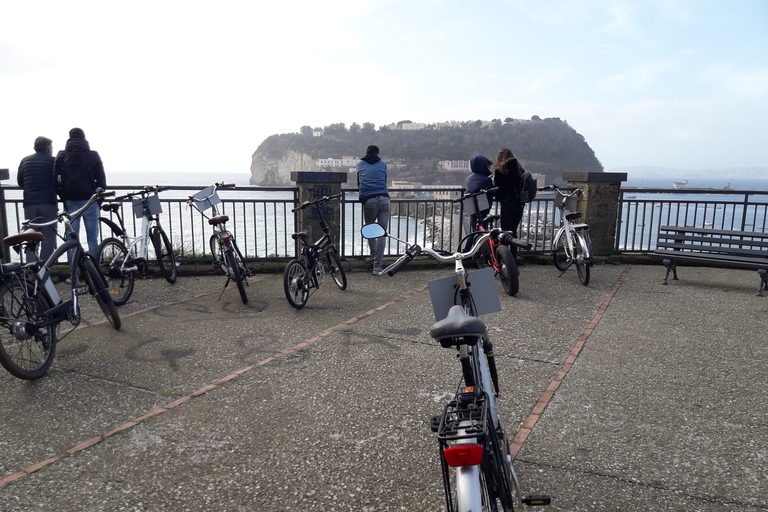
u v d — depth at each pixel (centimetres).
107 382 404
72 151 715
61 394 381
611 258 931
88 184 724
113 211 695
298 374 420
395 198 879
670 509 252
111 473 283
